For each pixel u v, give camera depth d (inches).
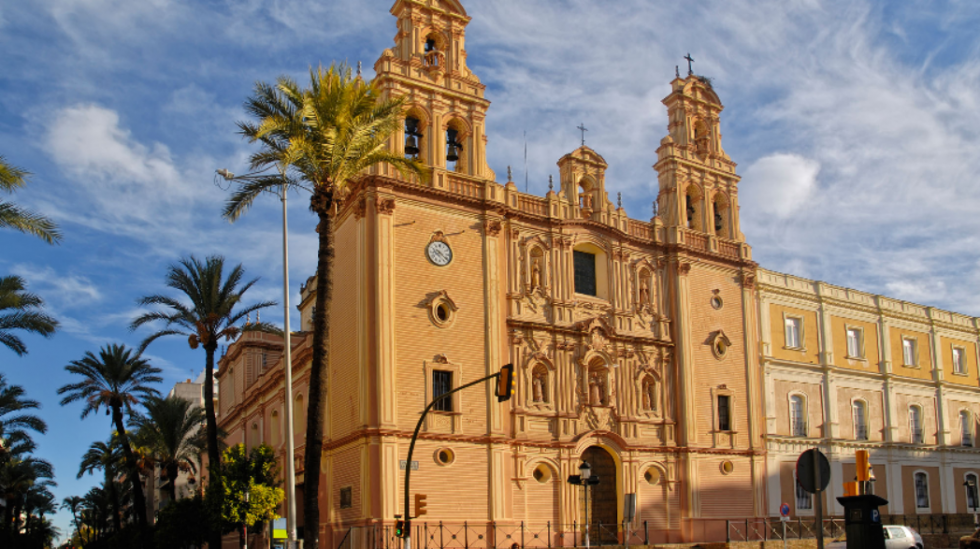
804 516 2023.9
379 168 1595.7
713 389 1950.1
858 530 615.5
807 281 2247.8
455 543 1502.2
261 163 1236.5
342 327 1625.2
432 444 1523.1
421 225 1617.9
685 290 1961.1
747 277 2091.5
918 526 2267.5
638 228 1966.0
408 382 1531.7
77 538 5032.0
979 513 2433.6
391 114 1325.0
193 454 2447.1
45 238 1044.5
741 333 2052.2
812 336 2213.3
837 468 2142.0
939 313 2571.4
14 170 978.1
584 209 1895.9
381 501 1438.2
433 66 1731.1
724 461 1919.3
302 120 1222.9
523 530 1595.7
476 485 1557.6
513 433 1641.2
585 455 1753.2
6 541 2989.7
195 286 1764.3
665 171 2074.3
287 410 1087.0
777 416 2069.4
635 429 1804.9
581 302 1806.1
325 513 1615.4
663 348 1903.3
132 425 2559.1
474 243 1676.9
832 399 2186.3
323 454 1652.3
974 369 2628.0
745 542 1685.5
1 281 1311.5
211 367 1748.3
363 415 1481.3
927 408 2438.5
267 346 2711.6
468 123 1745.8
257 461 1704.0
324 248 1205.7
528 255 1754.4
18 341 1317.7
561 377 1729.8
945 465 2412.6
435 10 1765.5
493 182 1726.1
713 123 2183.8
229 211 1238.3
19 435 2351.1
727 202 2146.9
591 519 1711.4
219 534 1752.0
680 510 1825.8
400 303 1557.6
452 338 1601.9
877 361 2346.2
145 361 2241.6
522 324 1695.4
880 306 2393.0
